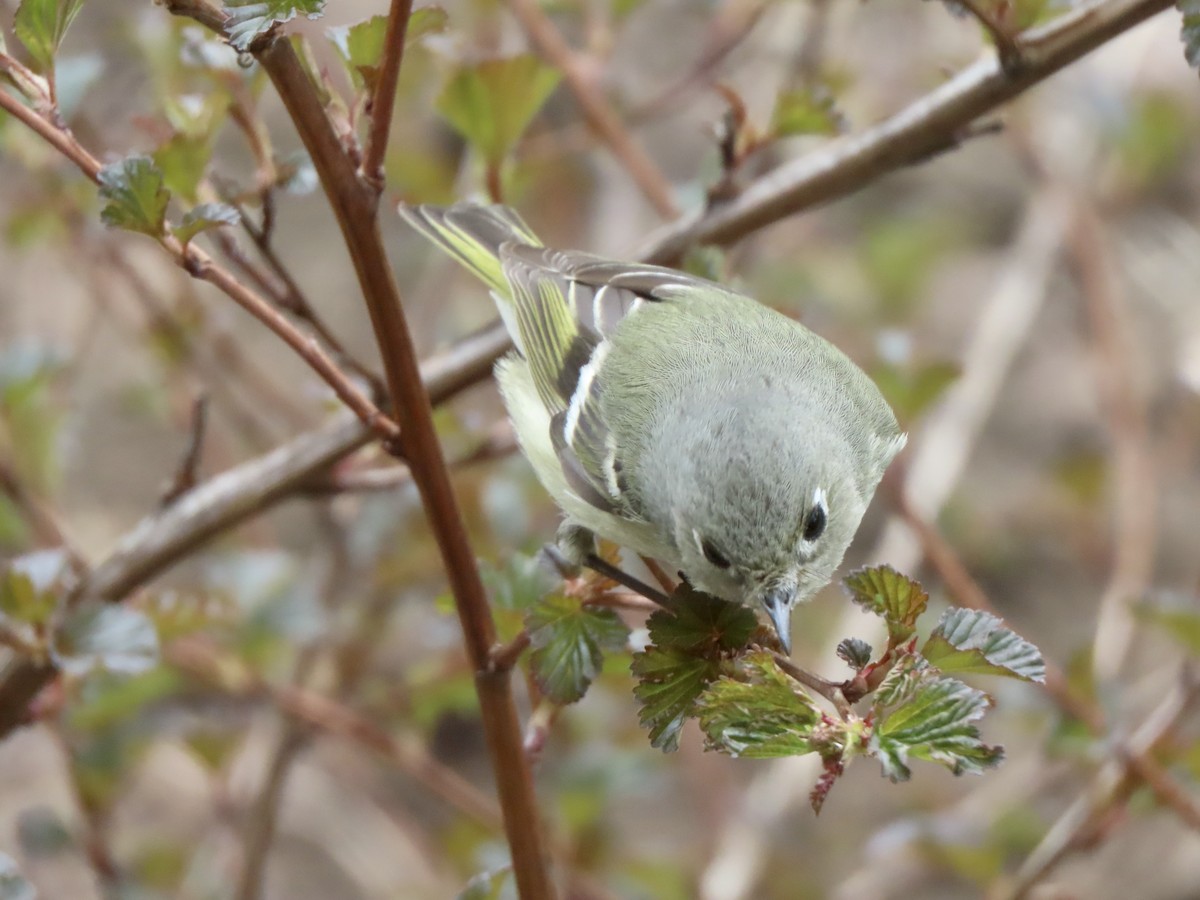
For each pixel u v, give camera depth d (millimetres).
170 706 11242
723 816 13406
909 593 4855
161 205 5586
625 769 11312
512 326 8719
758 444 7199
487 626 6055
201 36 6949
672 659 5355
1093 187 16250
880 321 15109
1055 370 17828
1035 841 11938
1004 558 15742
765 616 7512
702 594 5480
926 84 14148
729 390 7512
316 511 12492
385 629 12188
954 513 15023
